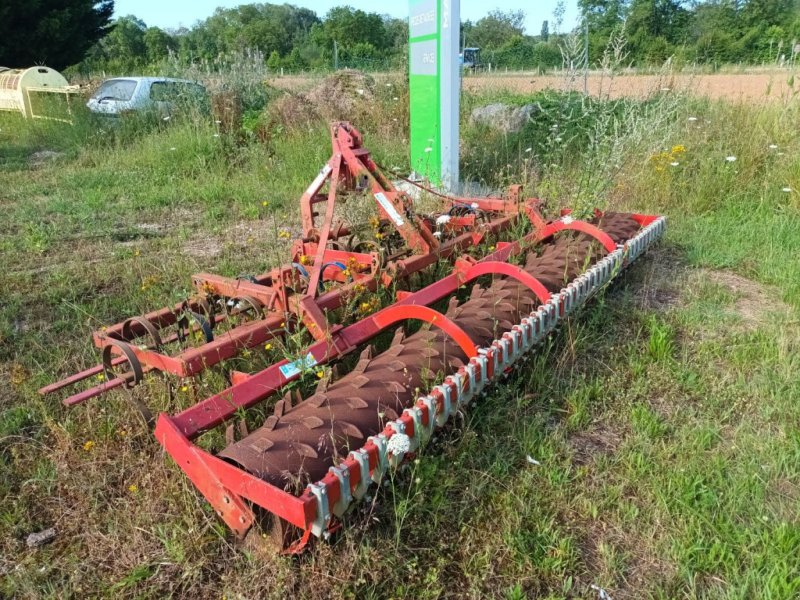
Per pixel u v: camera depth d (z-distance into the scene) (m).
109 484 3.07
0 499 3.01
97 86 15.29
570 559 2.61
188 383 3.38
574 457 3.26
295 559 2.54
